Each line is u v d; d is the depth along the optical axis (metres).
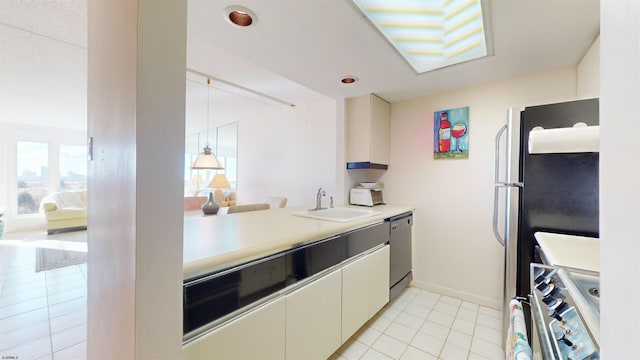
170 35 0.71
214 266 0.97
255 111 4.02
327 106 3.38
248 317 1.08
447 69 2.01
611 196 0.36
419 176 2.66
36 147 5.54
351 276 1.70
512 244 1.58
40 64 2.52
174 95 0.72
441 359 1.64
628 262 0.32
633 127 0.32
